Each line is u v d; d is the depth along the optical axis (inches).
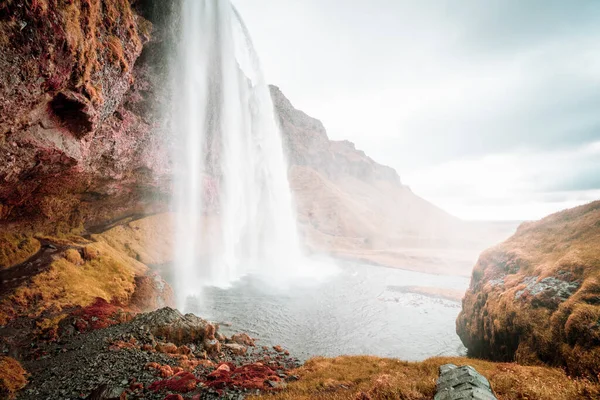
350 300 2112.5
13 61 622.2
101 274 1149.7
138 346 734.5
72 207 1403.8
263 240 4148.6
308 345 1229.1
